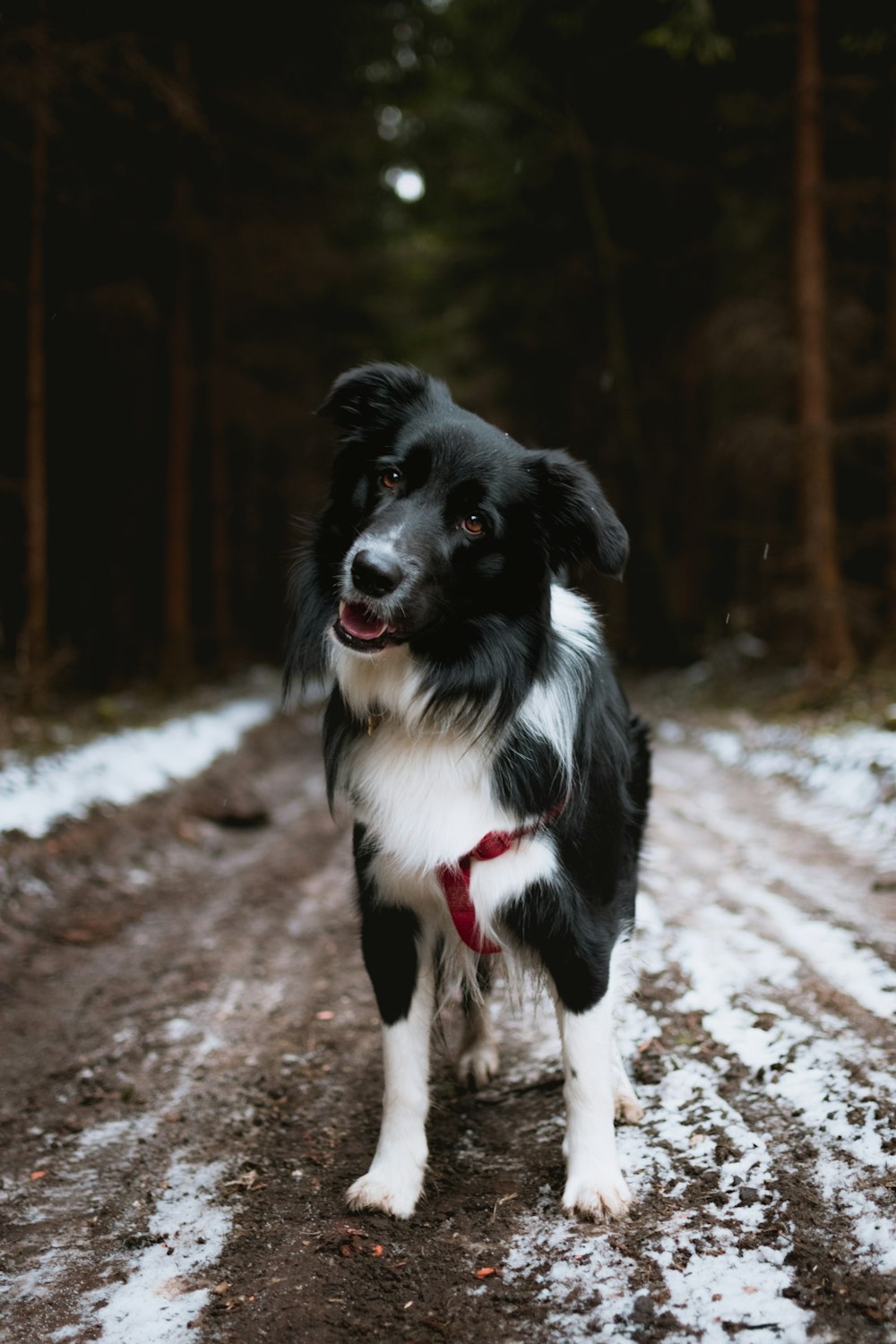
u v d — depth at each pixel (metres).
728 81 11.10
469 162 18.34
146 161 10.39
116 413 11.73
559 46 14.46
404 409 2.73
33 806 5.83
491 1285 2.20
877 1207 2.28
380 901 2.62
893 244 10.49
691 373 15.37
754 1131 2.67
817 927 4.18
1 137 7.71
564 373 18.03
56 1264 2.41
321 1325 2.12
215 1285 2.29
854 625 10.65
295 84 12.91
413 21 14.60
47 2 7.47
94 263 9.93
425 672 2.51
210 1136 2.99
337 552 2.74
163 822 6.55
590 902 2.53
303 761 9.80
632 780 3.12
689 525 15.73
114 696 11.23
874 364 10.95
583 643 2.78
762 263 12.88
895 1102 2.69
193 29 10.95
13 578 10.16
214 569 14.40
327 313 17.55
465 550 2.53
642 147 14.63
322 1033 3.62
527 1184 2.58
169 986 4.18
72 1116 3.16
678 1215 2.35
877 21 9.13
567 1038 2.51
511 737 2.48
